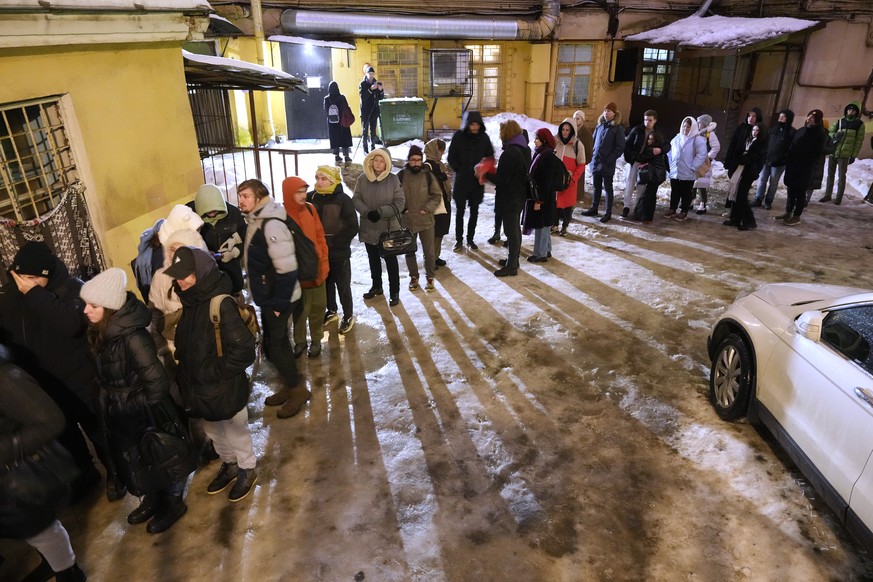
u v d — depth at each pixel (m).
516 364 4.96
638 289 6.46
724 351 4.21
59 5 3.76
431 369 4.89
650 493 3.52
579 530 3.26
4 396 2.31
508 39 14.50
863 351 3.12
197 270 2.94
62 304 3.03
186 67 6.24
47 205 4.18
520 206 6.51
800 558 3.06
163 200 5.47
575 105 16.52
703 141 8.49
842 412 3.05
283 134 14.62
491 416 4.27
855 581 2.93
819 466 3.16
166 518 3.27
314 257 4.21
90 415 3.33
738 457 3.80
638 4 15.48
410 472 3.71
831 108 13.50
